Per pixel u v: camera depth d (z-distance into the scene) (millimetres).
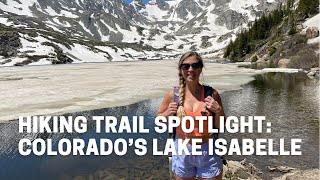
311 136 15711
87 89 35906
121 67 90188
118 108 24797
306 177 9508
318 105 24797
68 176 10891
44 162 12438
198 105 4969
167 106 5199
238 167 10555
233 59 141375
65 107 25031
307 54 70062
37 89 36125
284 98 28797
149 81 44375
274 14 141625
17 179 10672
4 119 20859
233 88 36688
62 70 77562
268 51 106875
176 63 5316
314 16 112125
